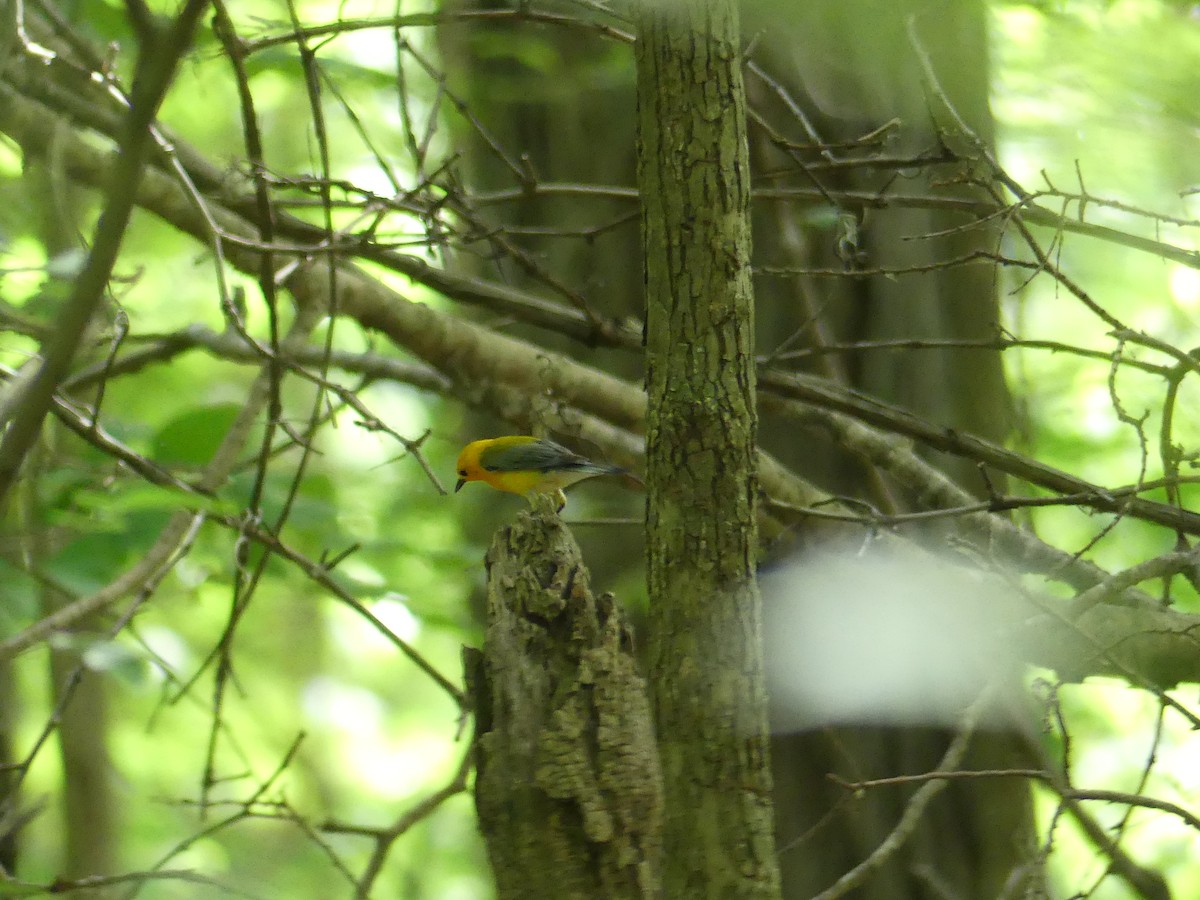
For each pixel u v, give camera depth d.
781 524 10.50
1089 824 8.72
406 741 30.69
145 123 6.01
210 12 10.27
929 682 9.95
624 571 11.70
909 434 10.08
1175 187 12.61
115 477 10.05
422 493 14.86
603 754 5.26
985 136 10.80
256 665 26.83
